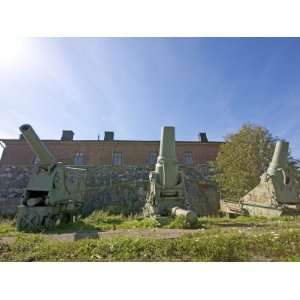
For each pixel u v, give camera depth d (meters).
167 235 6.59
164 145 11.65
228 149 21.23
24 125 10.48
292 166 18.53
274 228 7.48
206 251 4.47
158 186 10.93
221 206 19.02
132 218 11.94
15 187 22.38
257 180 19.27
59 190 10.66
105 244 4.80
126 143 25.92
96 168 24.39
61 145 25.27
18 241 5.61
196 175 25.05
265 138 20.52
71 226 9.83
